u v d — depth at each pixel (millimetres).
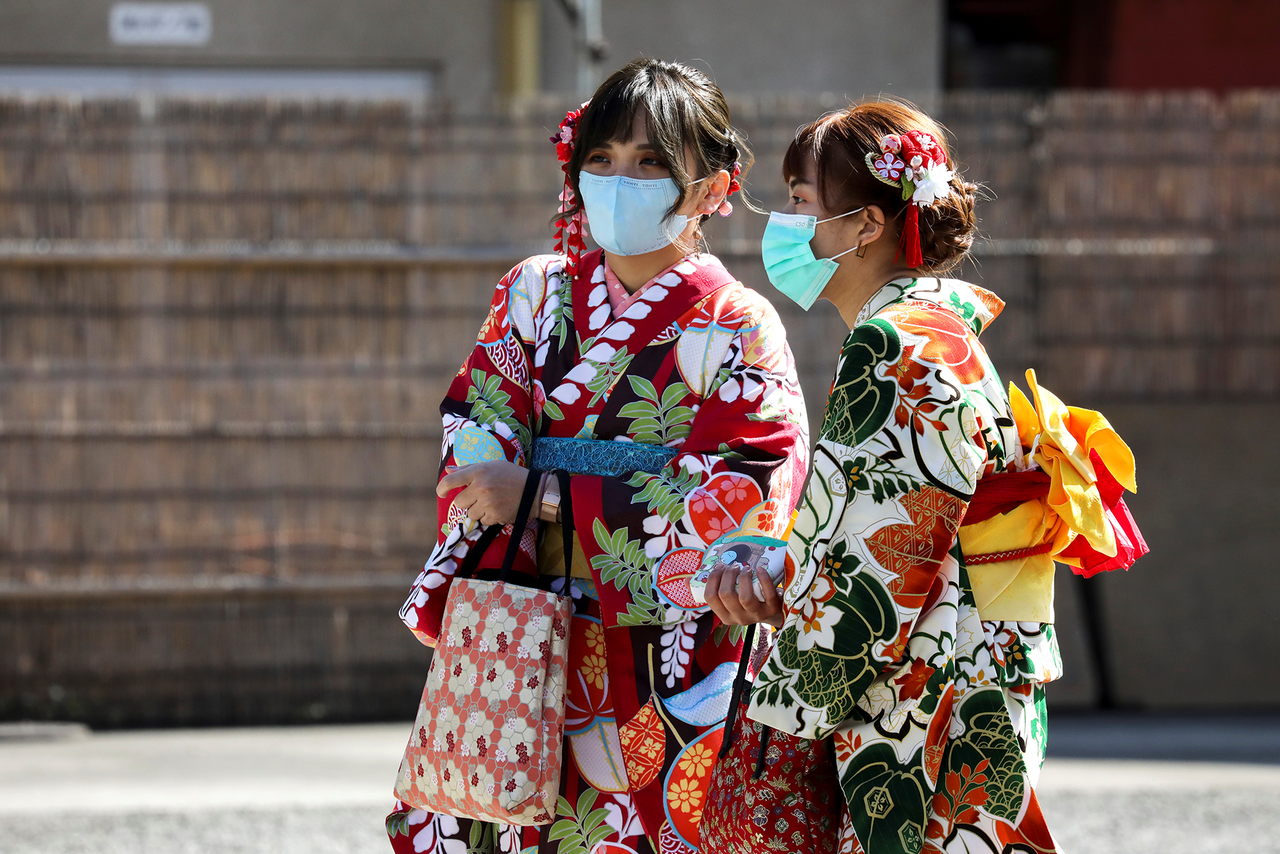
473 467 7750
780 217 6977
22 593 21062
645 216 7715
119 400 21391
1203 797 16062
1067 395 22844
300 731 20922
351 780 17297
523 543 8000
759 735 6832
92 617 21359
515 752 7277
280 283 21625
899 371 6273
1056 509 6449
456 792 7418
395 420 21781
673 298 7934
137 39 30062
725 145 8016
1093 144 22641
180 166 21469
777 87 30828
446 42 30406
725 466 7672
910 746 6352
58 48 29906
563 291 8188
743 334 7906
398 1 30281
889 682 6375
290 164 21625
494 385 8219
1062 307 22781
